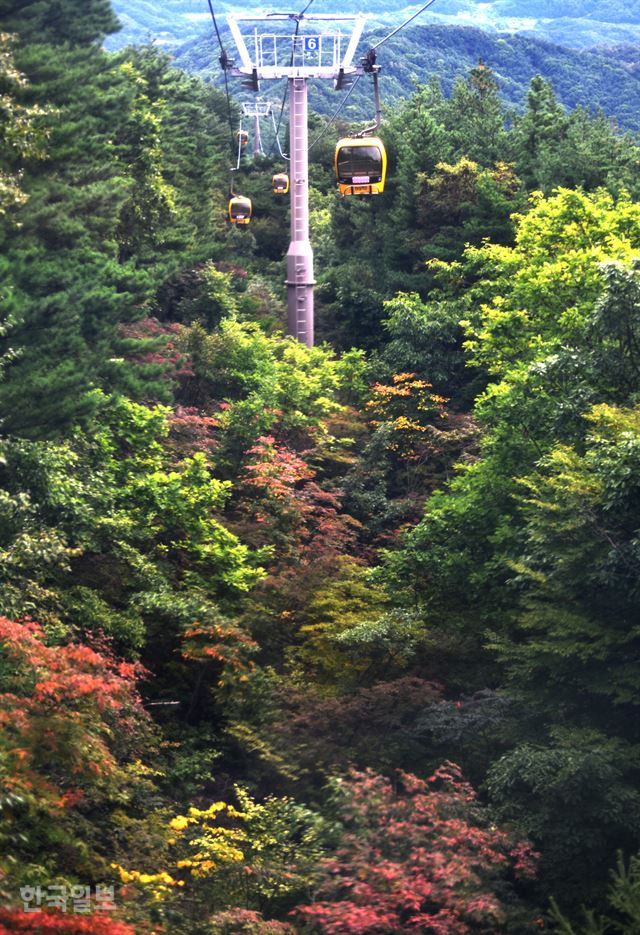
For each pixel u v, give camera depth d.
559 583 16.67
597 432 18.73
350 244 63.38
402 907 11.35
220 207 72.69
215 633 18.91
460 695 19.22
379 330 51.31
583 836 14.62
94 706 12.58
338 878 11.23
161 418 24.05
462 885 11.52
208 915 11.90
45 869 10.41
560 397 21.92
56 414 18.17
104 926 8.92
